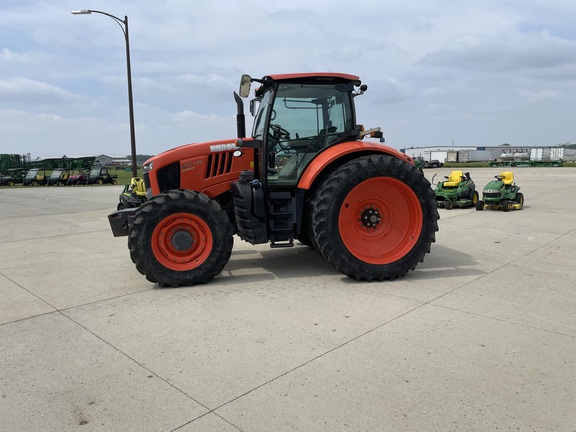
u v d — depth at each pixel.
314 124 5.10
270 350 3.08
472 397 2.44
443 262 5.50
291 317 3.70
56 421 2.33
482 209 10.64
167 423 2.29
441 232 7.69
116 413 2.39
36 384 2.72
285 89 4.96
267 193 4.93
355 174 4.62
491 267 5.20
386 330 3.36
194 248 4.76
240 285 4.71
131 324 3.65
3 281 5.19
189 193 4.71
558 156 53.62
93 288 4.77
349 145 4.98
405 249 4.77
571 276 4.75
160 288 4.69
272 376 2.73
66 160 39.38
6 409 2.46
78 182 32.41
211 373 2.79
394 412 2.32
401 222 4.89
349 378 2.68
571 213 9.75
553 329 3.31
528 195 14.08
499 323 3.45
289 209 4.91
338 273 5.14
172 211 4.60
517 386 2.53
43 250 7.11
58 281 5.12
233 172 5.28
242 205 4.78
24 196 20.61
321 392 2.53
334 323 3.54
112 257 6.42
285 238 4.88
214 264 4.73
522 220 8.89
